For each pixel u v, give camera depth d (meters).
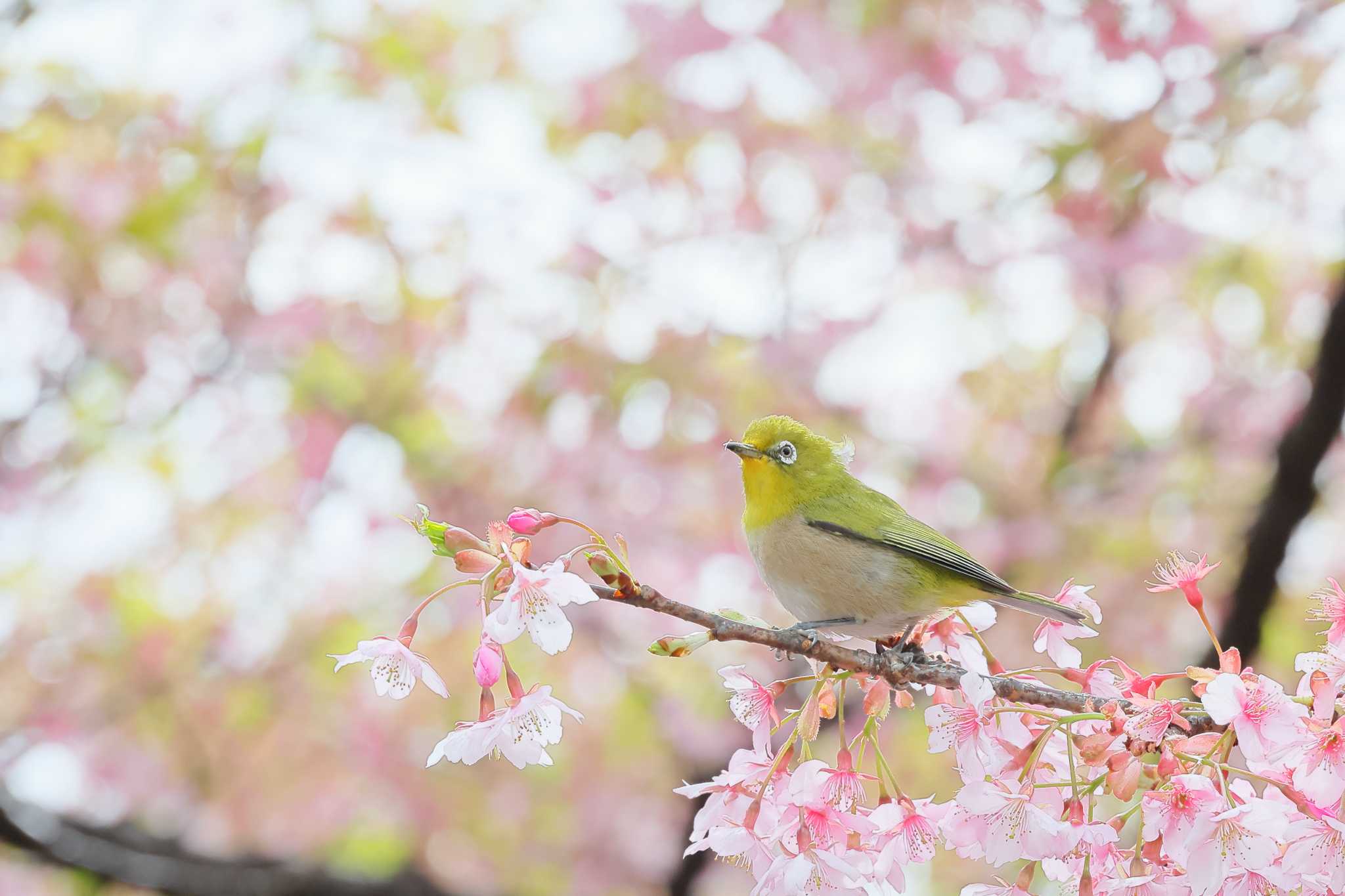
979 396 15.61
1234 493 14.65
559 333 13.60
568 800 14.75
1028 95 12.49
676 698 14.43
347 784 14.84
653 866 14.77
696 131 13.50
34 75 12.80
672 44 12.70
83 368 13.85
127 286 13.73
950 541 7.46
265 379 13.90
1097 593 14.56
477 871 14.98
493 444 13.86
